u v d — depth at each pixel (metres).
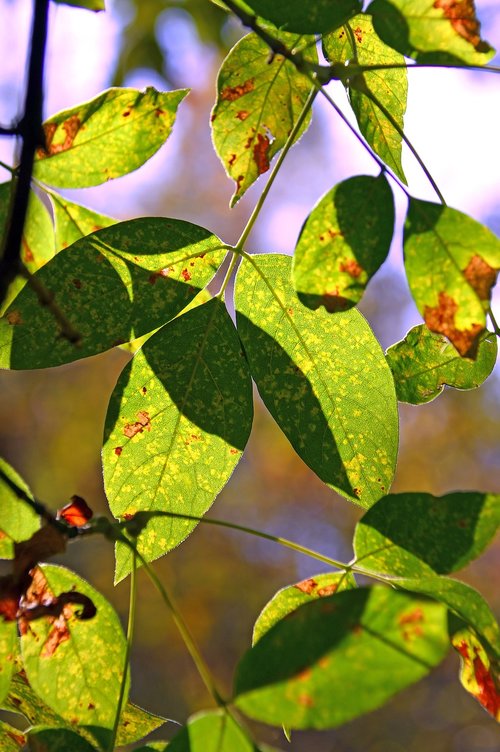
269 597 4.15
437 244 0.61
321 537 4.37
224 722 0.58
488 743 3.75
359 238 0.61
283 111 0.68
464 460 4.30
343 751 3.70
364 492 0.64
